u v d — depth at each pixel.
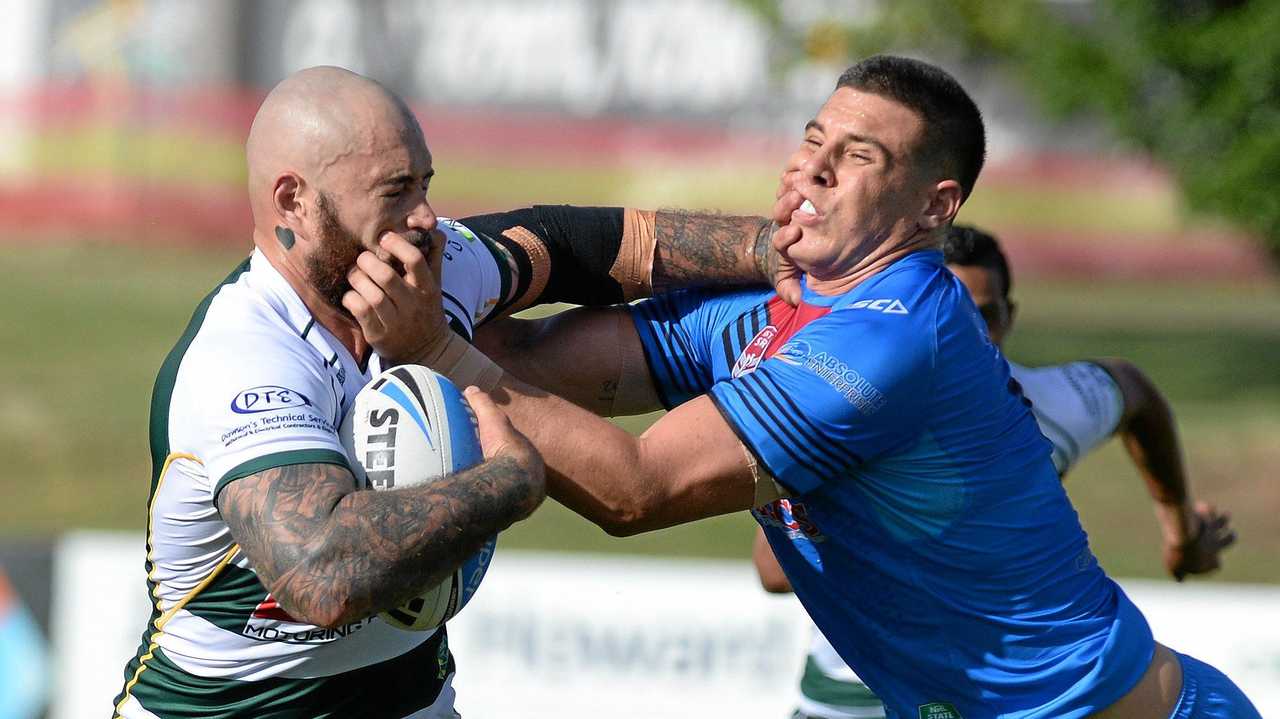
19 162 108.12
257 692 12.94
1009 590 13.63
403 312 12.33
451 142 112.44
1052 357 66.25
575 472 12.71
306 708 13.01
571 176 112.06
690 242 15.12
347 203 12.12
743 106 110.62
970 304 13.84
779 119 110.38
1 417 51.72
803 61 77.38
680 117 111.12
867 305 13.26
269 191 12.26
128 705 13.48
